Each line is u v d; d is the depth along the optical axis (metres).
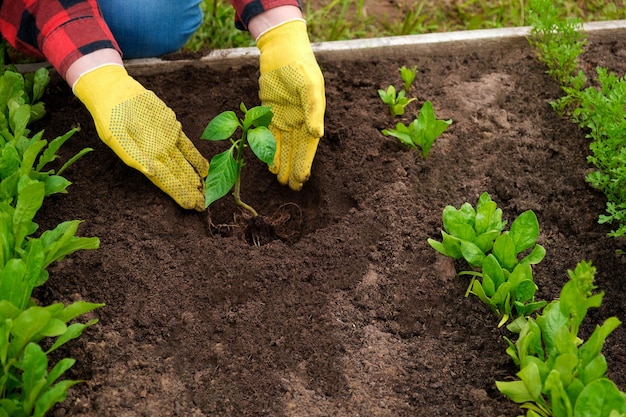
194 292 1.34
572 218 1.42
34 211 1.27
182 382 1.27
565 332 1.17
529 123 1.53
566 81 1.57
